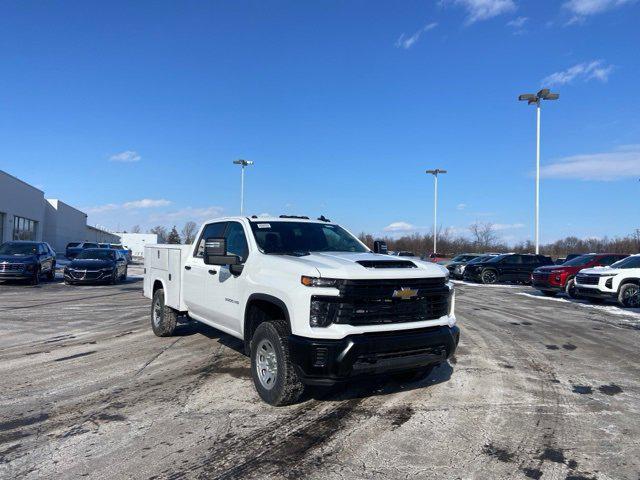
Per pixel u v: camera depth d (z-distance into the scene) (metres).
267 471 3.65
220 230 6.94
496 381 6.05
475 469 3.70
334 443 4.14
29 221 42.47
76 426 4.48
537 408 5.07
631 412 4.99
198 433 4.34
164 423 4.57
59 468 3.67
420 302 4.98
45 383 5.82
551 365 6.96
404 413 4.87
